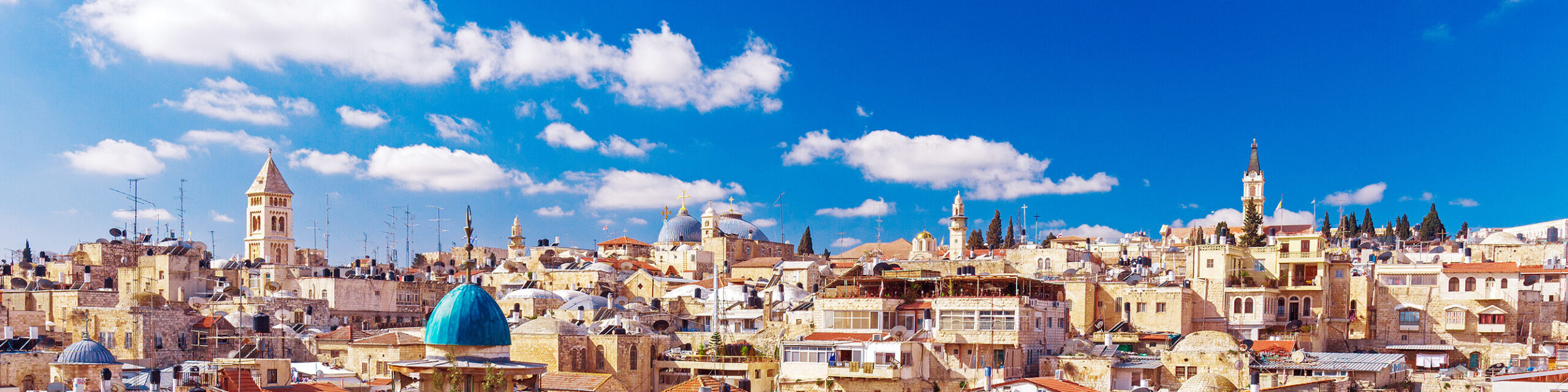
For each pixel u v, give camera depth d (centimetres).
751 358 13350
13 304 14775
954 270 17150
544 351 12838
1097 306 14212
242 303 14575
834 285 14362
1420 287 14650
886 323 13288
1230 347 11969
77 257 18562
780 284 17125
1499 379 8012
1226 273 14412
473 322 9200
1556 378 8000
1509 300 14175
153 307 13750
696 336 14475
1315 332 13775
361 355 12975
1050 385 10588
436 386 9000
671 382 13400
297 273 17812
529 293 16375
